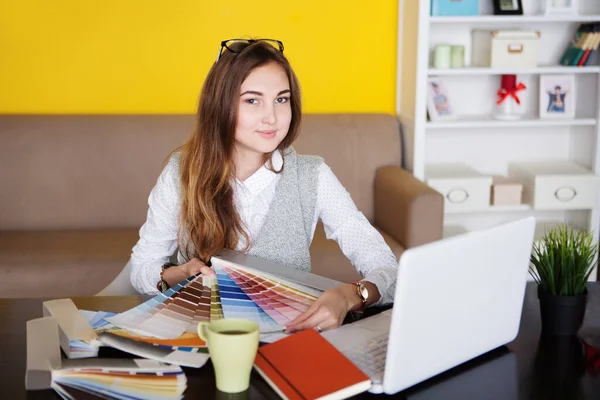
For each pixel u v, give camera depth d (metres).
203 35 3.23
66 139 2.96
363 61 3.35
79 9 3.14
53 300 1.36
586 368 1.15
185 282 1.36
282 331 1.20
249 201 1.67
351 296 1.32
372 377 1.07
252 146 1.54
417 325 1.03
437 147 3.48
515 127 3.50
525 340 1.25
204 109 1.55
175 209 1.65
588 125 3.36
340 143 3.11
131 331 1.19
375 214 3.13
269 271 1.42
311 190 1.70
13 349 1.20
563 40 3.41
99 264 2.51
